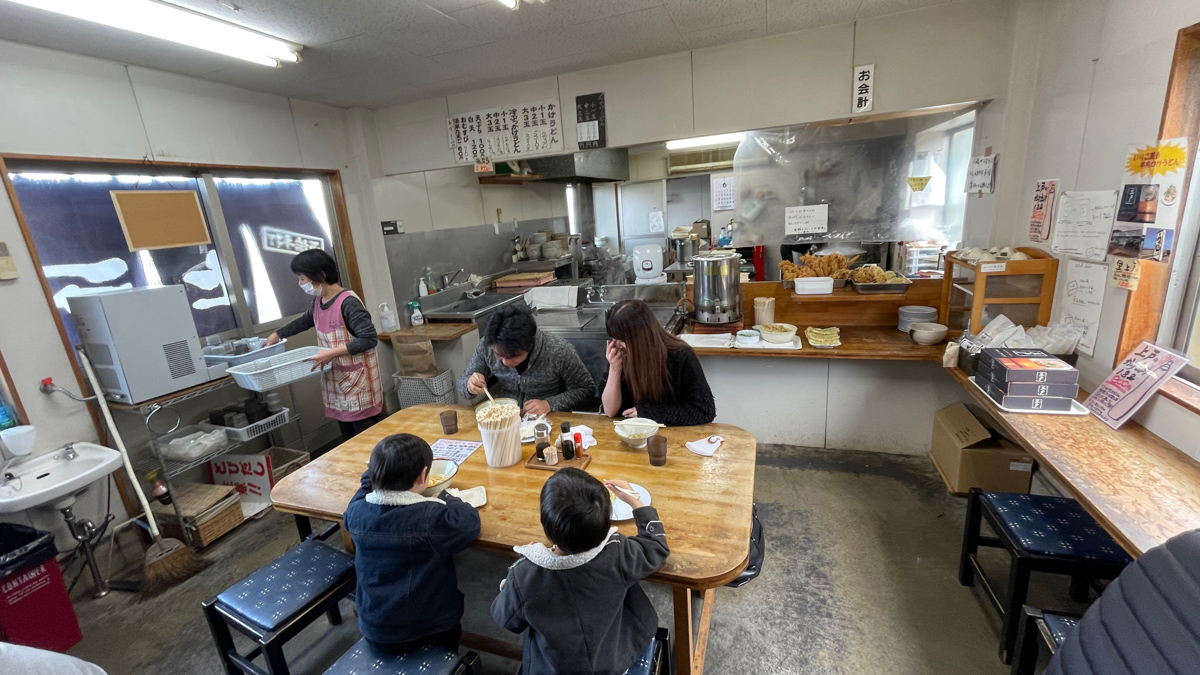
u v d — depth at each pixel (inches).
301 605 61.6
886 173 120.9
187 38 90.0
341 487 69.4
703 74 123.1
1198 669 34.1
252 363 108.0
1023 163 102.9
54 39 86.7
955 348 95.5
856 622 75.3
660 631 57.0
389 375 168.1
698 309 131.1
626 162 245.8
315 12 86.1
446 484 64.0
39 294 90.3
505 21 96.7
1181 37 61.2
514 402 75.8
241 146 124.4
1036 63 98.7
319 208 150.4
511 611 43.4
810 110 117.0
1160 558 39.7
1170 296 67.1
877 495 105.4
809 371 122.4
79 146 95.0
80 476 82.7
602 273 253.6
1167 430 63.3
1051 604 75.8
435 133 152.3
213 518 103.9
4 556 73.9
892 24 107.6
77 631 81.7
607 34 108.0
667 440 72.6
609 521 43.5
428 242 180.5
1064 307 87.6
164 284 113.3
